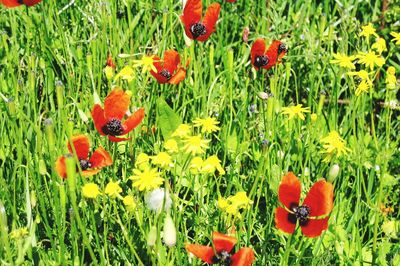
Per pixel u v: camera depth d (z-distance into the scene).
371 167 1.09
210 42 1.33
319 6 1.38
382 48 1.12
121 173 1.06
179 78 1.04
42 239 0.99
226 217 0.97
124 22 1.28
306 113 1.18
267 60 1.12
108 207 0.99
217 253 0.83
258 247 1.00
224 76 1.22
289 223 0.84
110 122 0.93
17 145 0.97
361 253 0.97
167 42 1.27
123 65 1.18
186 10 1.08
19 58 1.26
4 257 0.91
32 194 0.93
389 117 1.11
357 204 1.00
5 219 0.85
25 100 1.12
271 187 1.03
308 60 1.30
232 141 1.10
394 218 1.06
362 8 1.42
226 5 1.38
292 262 0.97
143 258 0.96
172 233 0.82
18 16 1.29
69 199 0.97
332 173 0.87
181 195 1.05
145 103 1.13
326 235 0.99
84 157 0.91
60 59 1.24
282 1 1.42
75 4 1.30
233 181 1.05
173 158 1.00
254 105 1.13
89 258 0.97
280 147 1.07
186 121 1.14
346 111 1.19
